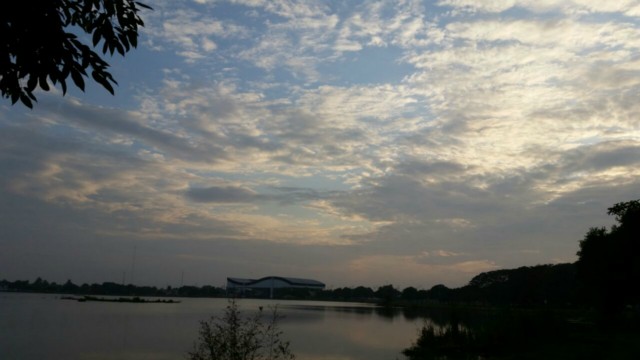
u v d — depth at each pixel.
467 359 29.80
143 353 36.72
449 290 187.38
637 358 25.30
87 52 5.00
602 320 52.38
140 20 5.91
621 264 52.97
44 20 4.71
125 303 153.62
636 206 52.81
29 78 4.84
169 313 92.69
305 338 49.75
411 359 32.94
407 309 142.12
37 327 58.56
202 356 15.41
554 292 103.44
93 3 5.68
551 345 33.34
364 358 35.16
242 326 15.26
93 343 42.88
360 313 114.25
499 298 126.44
